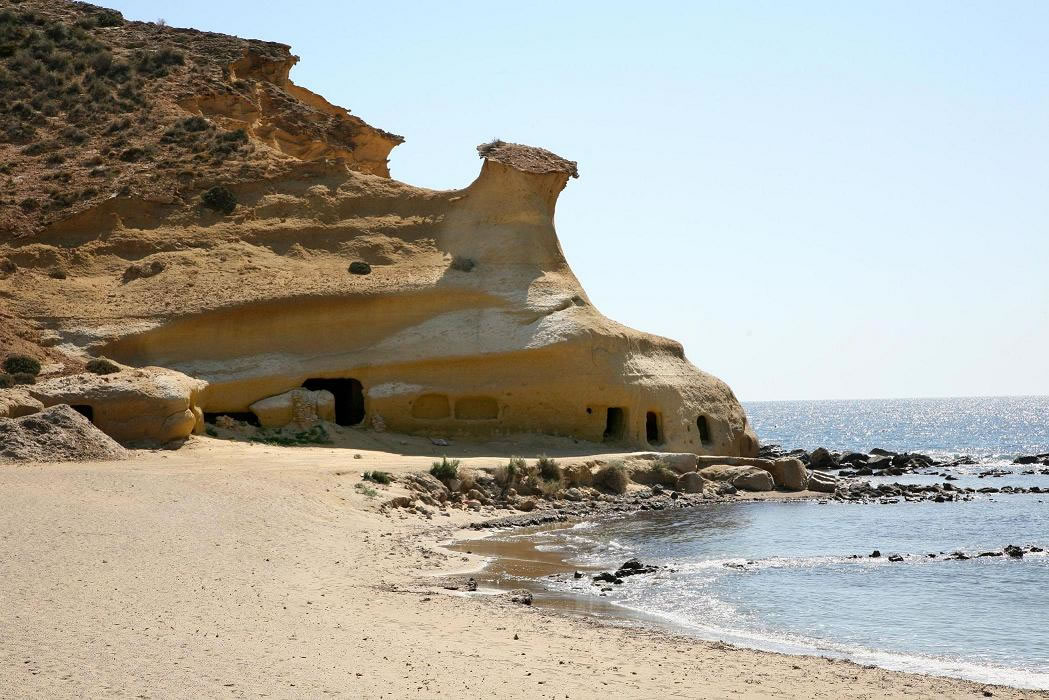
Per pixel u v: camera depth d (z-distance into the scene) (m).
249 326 57.16
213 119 78.94
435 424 57.09
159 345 55.94
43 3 96.44
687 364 64.75
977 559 31.61
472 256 63.66
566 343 58.09
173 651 16.55
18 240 62.00
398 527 35.31
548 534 36.91
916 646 20.95
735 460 55.81
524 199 65.38
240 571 23.83
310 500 35.41
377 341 58.56
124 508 30.19
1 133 74.19
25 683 14.43
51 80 81.06
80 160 71.00
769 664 18.31
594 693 15.92
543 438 57.50
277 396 55.06
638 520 41.72
